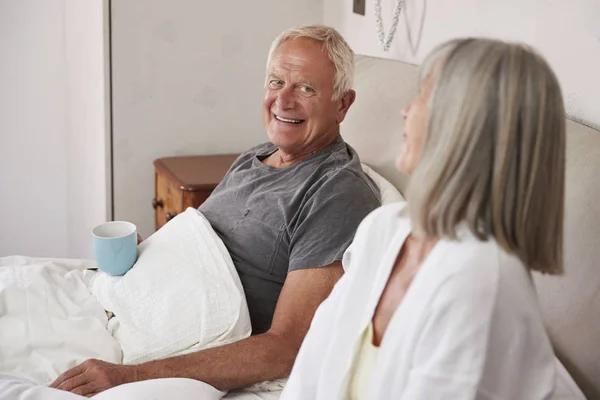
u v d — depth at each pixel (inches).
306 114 64.0
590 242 45.9
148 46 94.1
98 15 92.2
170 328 57.9
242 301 58.7
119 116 95.3
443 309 34.7
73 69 107.8
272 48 66.5
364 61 76.8
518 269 34.5
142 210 100.4
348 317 42.4
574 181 47.8
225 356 54.6
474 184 33.9
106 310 63.2
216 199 68.9
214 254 61.4
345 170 60.9
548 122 33.2
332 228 58.3
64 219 119.6
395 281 40.6
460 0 68.0
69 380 52.6
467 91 33.3
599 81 52.4
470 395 33.8
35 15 109.3
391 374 37.2
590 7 52.7
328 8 97.9
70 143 113.9
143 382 50.5
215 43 96.7
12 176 115.0
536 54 34.0
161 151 98.7
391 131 68.2
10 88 111.1
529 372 35.4
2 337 57.5
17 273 63.6
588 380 46.1
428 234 35.5
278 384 56.3
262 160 71.3
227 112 100.1
